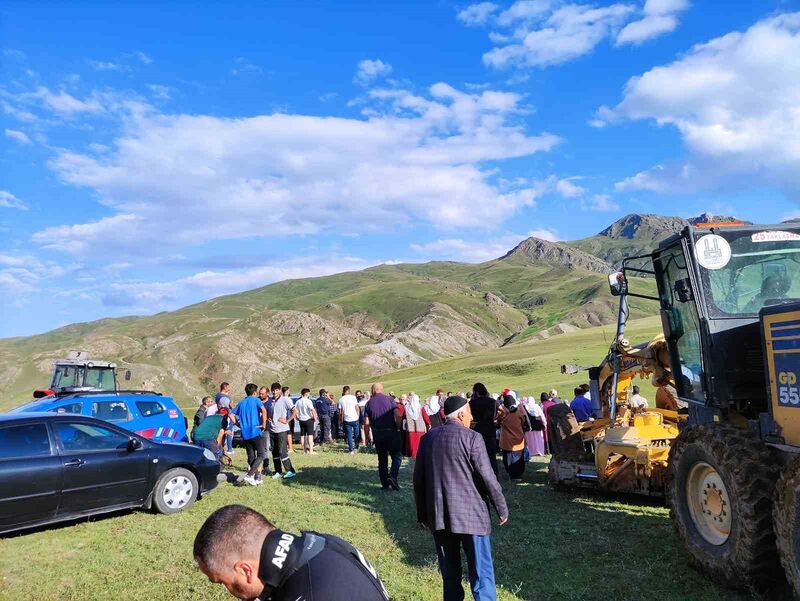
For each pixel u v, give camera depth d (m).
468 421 5.36
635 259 7.96
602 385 11.16
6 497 7.96
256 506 9.98
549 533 8.02
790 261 6.53
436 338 192.38
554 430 11.25
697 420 7.04
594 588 6.03
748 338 6.25
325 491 11.30
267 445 12.34
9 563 7.16
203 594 6.16
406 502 10.23
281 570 2.20
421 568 6.79
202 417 16.77
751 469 5.31
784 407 5.32
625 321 9.49
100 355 169.12
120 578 6.66
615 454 9.62
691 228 6.52
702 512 6.21
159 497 9.53
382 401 11.49
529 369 47.38
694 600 5.57
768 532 5.20
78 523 9.03
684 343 7.17
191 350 146.75
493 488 5.04
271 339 174.12
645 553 6.98
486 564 5.00
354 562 2.30
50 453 8.52
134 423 13.64
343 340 187.25
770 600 5.36
